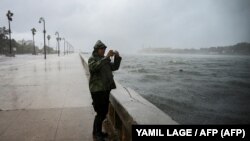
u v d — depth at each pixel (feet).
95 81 12.52
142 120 9.70
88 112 18.69
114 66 13.12
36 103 21.85
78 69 62.64
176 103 80.84
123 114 11.94
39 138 13.43
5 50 347.15
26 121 16.44
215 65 374.22
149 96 93.81
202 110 72.59
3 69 64.80
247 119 63.57
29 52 475.72
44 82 36.70
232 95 103.45
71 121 16.39
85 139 13.25
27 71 57.72
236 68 310.04
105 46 12.62
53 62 102.53
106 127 15.37
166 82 145.18
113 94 15.43
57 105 21.04
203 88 124.57
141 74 192.34
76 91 28.30
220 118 64.39
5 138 13.44
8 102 22.33
